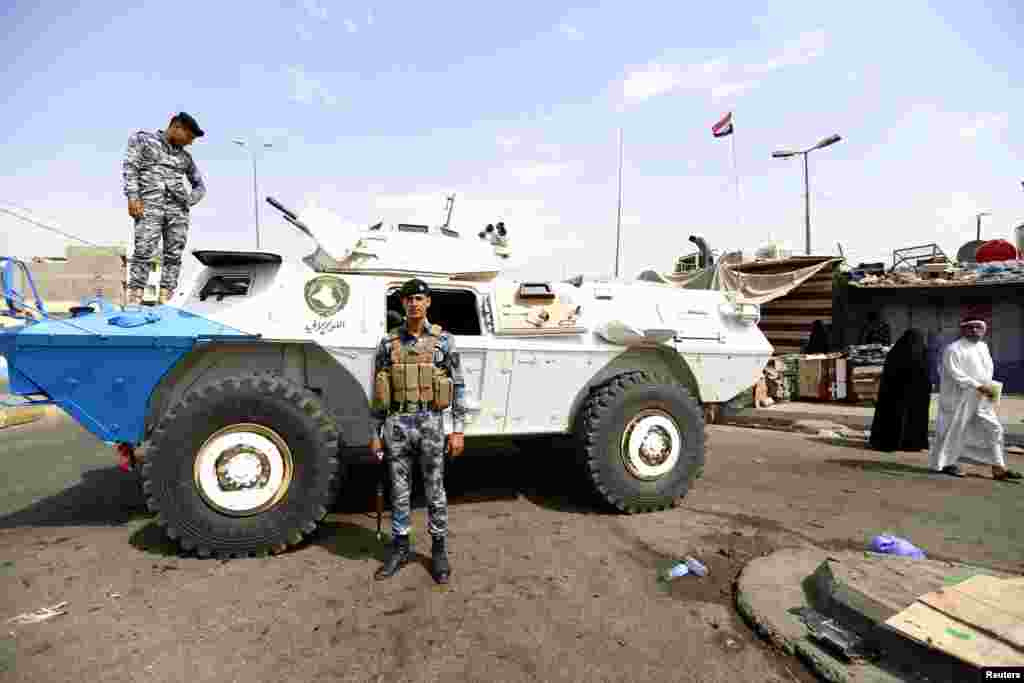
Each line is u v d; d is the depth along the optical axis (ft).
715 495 14.66
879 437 21.40
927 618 7.23
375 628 7.98
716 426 27.53
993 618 7.17
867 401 33.42
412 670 7.02
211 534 10.09
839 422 26.61
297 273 12.15
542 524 12.31
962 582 8.26
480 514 13.01
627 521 12.55
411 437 9.60
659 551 10.85
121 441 10.66
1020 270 37.52
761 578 9.28
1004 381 38.24
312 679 6.82
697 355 14.25
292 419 10.33
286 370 11.89
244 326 11.26
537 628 8.02
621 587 9.31
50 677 6.78
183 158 14.46
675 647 7.58
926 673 6.61
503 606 8.63
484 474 16.57
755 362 14.98
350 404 12.21
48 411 28.02
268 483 10.35
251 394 10.18
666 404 13.08
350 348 11.63
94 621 8.07
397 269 15.11
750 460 19.19
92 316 10.76
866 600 7.75
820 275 41.73
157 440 9.94
